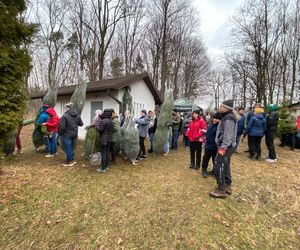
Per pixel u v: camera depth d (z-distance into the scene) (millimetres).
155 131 8633
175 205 4516
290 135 10273
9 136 6035
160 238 3627
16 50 5734
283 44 24828
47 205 4410
